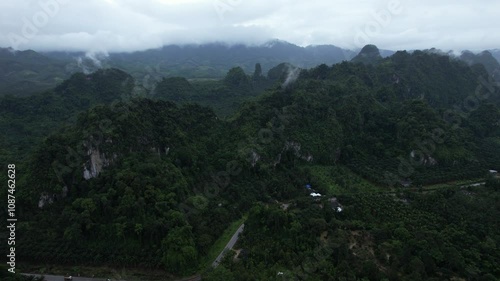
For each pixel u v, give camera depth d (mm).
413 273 66062
